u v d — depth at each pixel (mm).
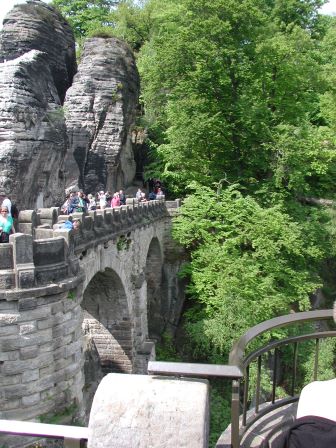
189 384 3361
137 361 26984
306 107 36750
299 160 33406
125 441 3211
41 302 13141
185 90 35312
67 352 14180
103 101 39062
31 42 35156
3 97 26000
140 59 51906
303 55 34500
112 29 58844
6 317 12695
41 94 28922
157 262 35594
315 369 5820
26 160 26516
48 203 29516
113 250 22828
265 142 33844
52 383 13727
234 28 33438
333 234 33812
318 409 3184
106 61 39750
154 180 43344
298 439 2936
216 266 30672
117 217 23438
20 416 13078
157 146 44625
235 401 3699
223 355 27625
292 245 29984
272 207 32500
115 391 3336
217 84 34719
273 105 35719
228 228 32281
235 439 3732
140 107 50500
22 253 12766
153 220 31094
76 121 38625
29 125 26875
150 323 34531
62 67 39281
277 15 47125
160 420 3207
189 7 33531
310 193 40375
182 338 33875
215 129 34781
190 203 33094
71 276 14273
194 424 3178
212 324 26859
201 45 32438
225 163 37000
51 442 12258
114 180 40344
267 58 33094
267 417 5309
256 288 28156
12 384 12953
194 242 35062
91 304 26406
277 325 4730
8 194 25562
